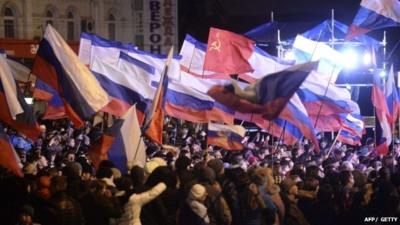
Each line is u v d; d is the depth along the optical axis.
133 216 12.12
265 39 39.97
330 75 25.89
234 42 24.55
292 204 14.34
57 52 17.03
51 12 55.56
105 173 13.98
